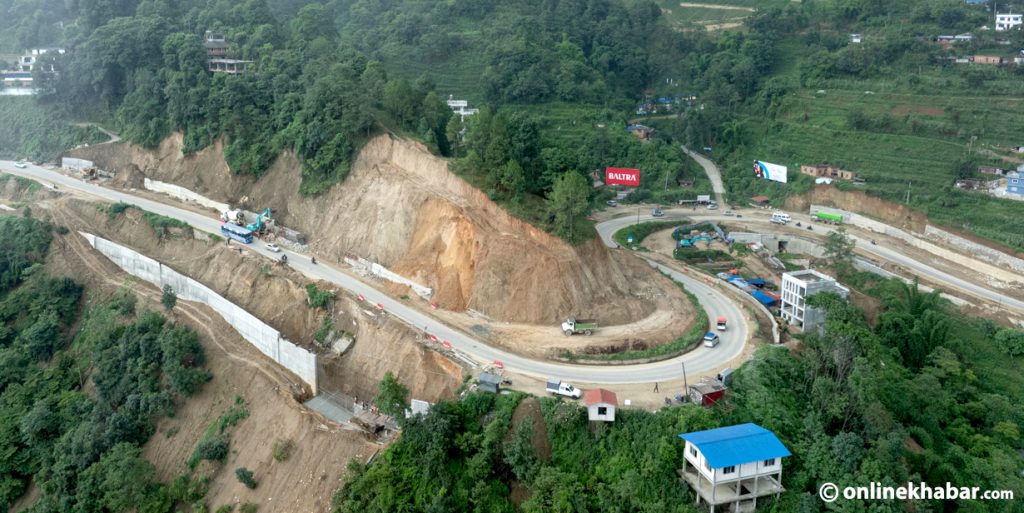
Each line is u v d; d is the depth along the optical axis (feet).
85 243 378.73
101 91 494.18
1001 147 482.69
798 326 308.60
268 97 426.51
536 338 277.23
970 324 341.62
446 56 621.31
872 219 470.80
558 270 296.51
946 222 437.99
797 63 629.51
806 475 214.90
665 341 277.23
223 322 321.73
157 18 485.97
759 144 579.07
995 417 276.21
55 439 284.20
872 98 560.20
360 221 349.82
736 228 464.65
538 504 209.87
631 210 503.61
